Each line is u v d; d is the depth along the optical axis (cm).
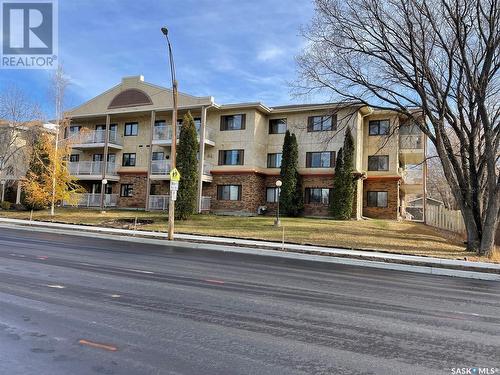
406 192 4184
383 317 674
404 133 3250
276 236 2084
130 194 3669
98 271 993
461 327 633
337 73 2062
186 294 776
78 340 502
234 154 3303
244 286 891
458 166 1955
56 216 2912
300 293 845
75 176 3494
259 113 3331
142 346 489
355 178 3025
